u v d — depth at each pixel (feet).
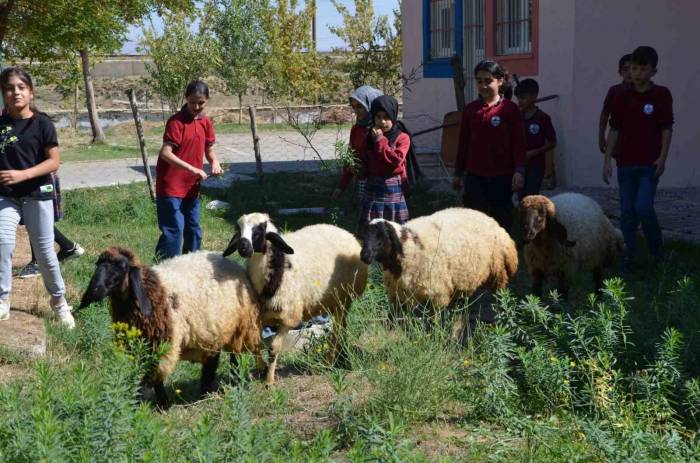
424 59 64.90
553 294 21.02
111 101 129.90
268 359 20.94
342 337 21.56
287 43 123.34
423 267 22.82
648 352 19.38
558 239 25.64
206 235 39.60
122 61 144.56
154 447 13.52
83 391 14.07
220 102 132.26
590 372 17.76
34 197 24.13
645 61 29.32
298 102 124.57
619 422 15.60
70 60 56.85
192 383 21.24
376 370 18.34
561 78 49.37
